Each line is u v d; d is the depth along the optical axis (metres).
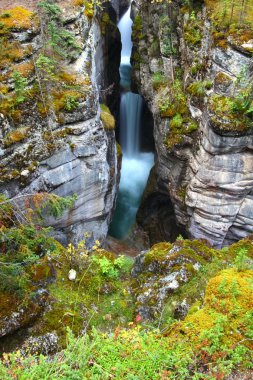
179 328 5.88
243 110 11.44
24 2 11.77
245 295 6.02
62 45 11.55
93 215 13.45
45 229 8.19
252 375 5.21
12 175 10.19
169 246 9.03
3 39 10.58
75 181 11.95
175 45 15.26
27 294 7.31
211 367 5.17
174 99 14.60
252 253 8.60
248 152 12.02
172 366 5.31
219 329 5.50
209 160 12.53
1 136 9.91
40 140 10.70
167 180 15.88
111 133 13.52
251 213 13.17
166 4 15.13
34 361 5.62
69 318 7.34
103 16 17.94
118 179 16.14
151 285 7.94
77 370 5.20
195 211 14.11
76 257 8.81
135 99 20.56
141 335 6.14
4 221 8.20
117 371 5.22
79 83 11.48
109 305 8.09
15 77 10.02
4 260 7.42
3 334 6.80
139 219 18.12
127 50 23.30
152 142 20.89
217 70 12.26
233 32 11.84
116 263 9.16
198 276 7.60
